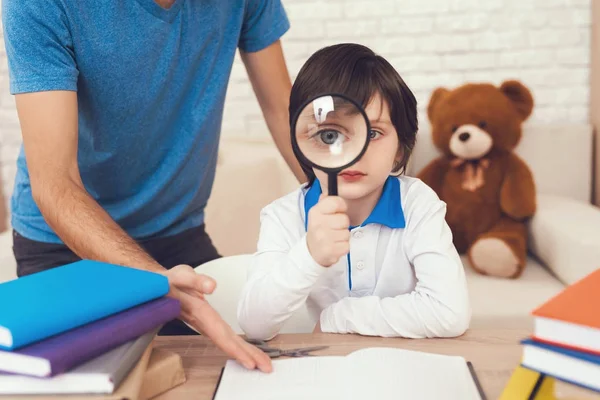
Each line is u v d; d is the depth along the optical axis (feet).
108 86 4.29
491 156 8.10
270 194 8.48
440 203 3.83
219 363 2.99
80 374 2.29
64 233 3.56
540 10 9.32
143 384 2.63
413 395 2.48
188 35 4.44
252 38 4.97
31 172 3.83
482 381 2.69
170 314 2.75
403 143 3.62
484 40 9.43
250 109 9.67
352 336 3.33
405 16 9.43
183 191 4.97
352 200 3.78
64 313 2.41
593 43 9.19
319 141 2.88
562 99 9.48
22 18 3.88
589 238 6.77
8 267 6.78
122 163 4.65
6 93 9.55
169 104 4.57
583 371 2.02
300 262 3.16
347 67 3.42
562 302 2.17
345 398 2.49
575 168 8.84
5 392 2.32
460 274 3.54
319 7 9.45
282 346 3.20
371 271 3.81
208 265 4.56
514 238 7.50
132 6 4.15
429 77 9.55
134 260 3.26
